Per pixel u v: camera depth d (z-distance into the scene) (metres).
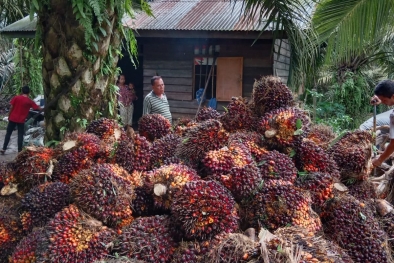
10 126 7.32
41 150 1.98
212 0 7.71
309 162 1.87
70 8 2.70
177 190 1.51
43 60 2.89
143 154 1.91
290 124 1.87
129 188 1.59
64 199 1.67
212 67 6.97
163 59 7.38
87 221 1.45
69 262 1.36
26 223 1.64
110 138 2.00
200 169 1.78
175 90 7.39
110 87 2.99
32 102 7.29
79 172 1.68
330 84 9.48
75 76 2.79
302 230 1.36
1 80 13.97
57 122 2.85
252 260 1.23
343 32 4.26
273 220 1.50
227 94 7.04
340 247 1.56
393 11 4.00
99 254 1.40
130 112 7.66
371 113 9.33
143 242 1.41
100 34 2.81
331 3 4.23
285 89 2.11
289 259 1.17
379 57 8.38
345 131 2.19
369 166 2.06
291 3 3.40
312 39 3.99
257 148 1.86
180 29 6.08
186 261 1.36
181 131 2.36
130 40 3.66
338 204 1.68
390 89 3.49
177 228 1.47
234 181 1.56
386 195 2.67
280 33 3.86
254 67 6.89
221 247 1.29
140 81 10.25
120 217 1.53
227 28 5.88
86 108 2.85
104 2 2.74
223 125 2.11
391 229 1.86
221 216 1.42
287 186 1.57
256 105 2.14
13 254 1.49
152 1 7.93
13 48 12.05
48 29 2.79
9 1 5.91
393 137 2.90
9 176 1.89
